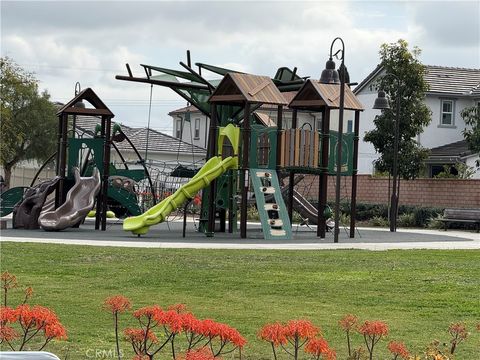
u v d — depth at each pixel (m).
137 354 9.27
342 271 21.05
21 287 17.41
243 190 34.88
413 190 53.97
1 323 8.92
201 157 84.38
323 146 36.06
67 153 40.56
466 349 12.49
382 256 25.41
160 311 8.96
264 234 34.03
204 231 37.69
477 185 50.81
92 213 50.03
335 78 34.50
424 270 21.64
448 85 69.88
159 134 84.94
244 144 34.88
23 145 79.44
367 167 72.81
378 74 71.62
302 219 45.78
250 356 11.73
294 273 20.48
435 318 15.15
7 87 78.06
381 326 10.27
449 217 45.78
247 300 16.52
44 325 8.95
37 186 39.12
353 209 36.69
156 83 38.41
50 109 79.56
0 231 35.41
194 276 19.56
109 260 22.70
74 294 16.72
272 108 75.38
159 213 34.59
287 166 35.75
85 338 12.53
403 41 54.28
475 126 61.66
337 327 13.93
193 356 7.99
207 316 14.66
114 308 10.16
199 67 39.03
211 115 36.69
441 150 67.25
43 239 30.25
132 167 80.69
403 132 54.19
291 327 8.88
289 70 40.25
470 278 20.19
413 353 11.91
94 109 38.34
